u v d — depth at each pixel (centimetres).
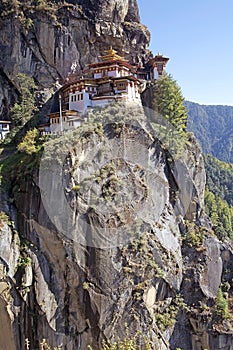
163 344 3862
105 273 3803
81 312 3800
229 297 4588
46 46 5869
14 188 4181
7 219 3947
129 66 5428
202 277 4381
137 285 3844
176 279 4178
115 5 6200
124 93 4953
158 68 6253
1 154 5044
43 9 5828
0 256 3741
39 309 3734
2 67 5862
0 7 5856
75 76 5856
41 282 3791
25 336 3688
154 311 3991
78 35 6022
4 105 5922
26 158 4378
